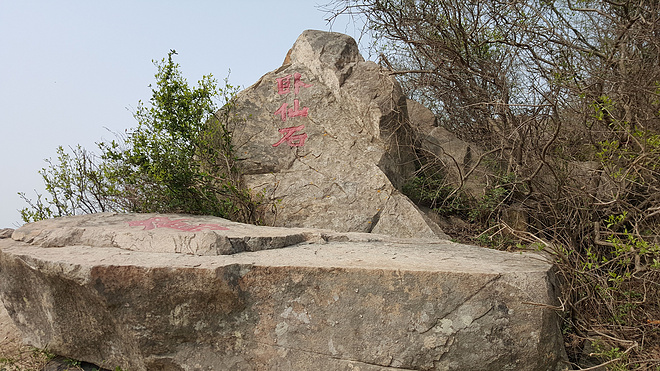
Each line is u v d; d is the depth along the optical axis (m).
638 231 3.77
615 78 4.50
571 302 3.41
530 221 5.29
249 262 3.20
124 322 3.13
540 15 5.12
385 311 3.01
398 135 5.77
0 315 4.12
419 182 5.93
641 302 3.37
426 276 3.00
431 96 6.66
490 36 5.92
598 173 4.64
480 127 6.20
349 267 3.08
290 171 5.67
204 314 3.13
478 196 5.80
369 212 5.16
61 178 5.32
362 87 5.82
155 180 5.03
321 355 3.04
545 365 2.98
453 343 2.95
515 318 2.94
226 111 5.93
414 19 5.75
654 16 4.70
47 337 3.55
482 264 3.25
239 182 5.70
